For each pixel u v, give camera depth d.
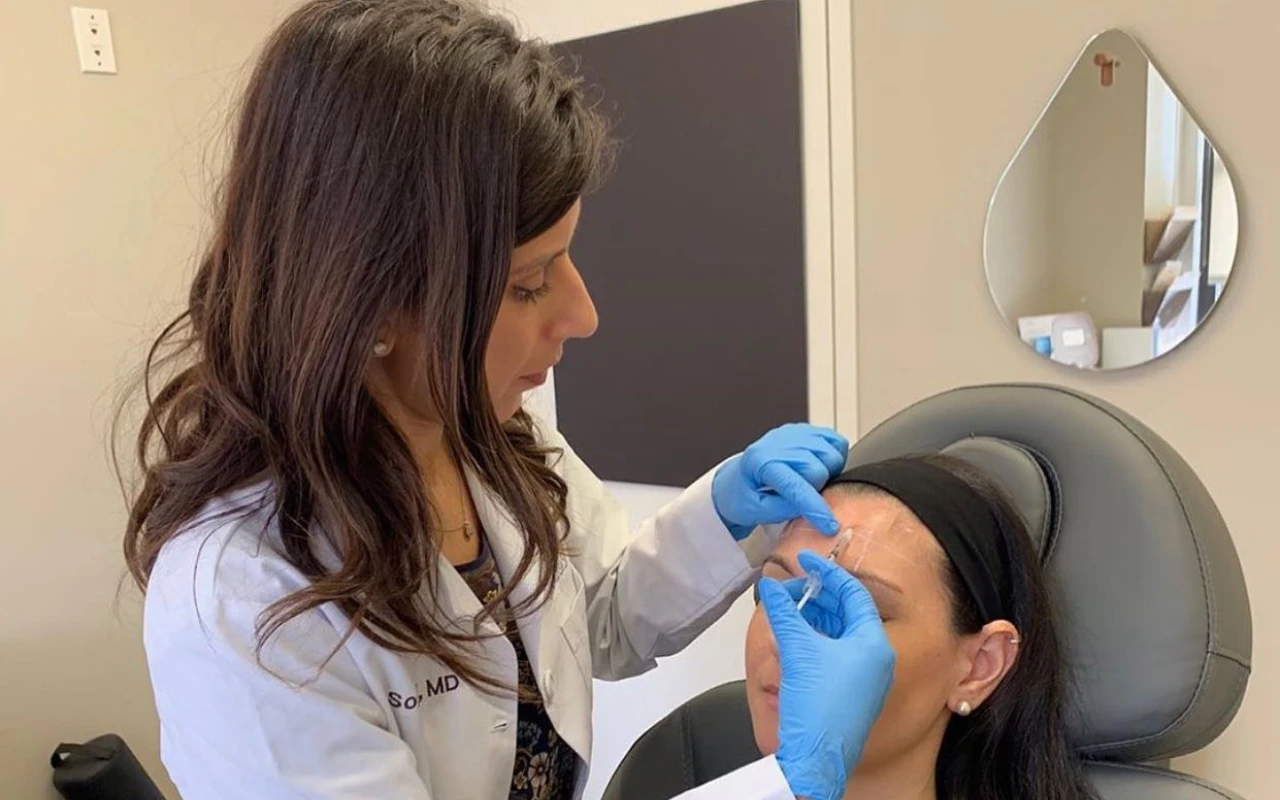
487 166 0.66
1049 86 1.32
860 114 1.49
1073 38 1.29
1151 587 0.88
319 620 0.74
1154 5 1.23
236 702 0.70
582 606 1.03
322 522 0.74
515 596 0.92
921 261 1.48
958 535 0.88
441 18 0.69
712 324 1.72
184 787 0.74
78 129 1.75
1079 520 0.93
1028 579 0.91
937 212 1.45
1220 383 1.27
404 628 0.77
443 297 0.67
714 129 1.64
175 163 1.86
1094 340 1.34
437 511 0.85
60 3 1.71
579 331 0.84
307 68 0.66
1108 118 1.28
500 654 0.87
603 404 1.91
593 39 1.75
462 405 0.76
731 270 1.67
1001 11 1.34
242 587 0.71
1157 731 0.88
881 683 0.75
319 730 0.71
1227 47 1.19
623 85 1.74
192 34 1.86
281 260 0.68
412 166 0.65
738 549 1.04
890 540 0.87
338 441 0.71
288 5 1.83
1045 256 1.36
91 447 1.81
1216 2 1.19
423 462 0.86
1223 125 1.21
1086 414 0.96
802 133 1.55
